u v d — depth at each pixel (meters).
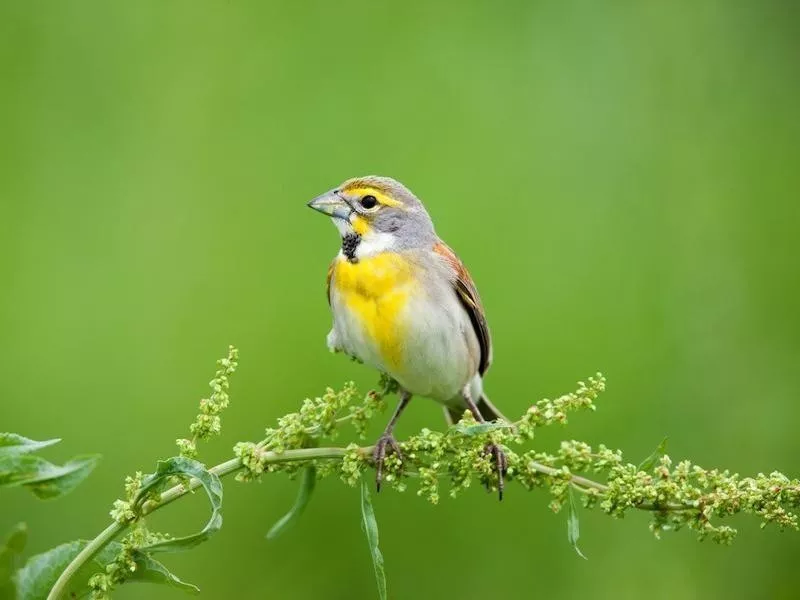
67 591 5.71
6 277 12.80
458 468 6.82
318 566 11.36
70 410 12.12
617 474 6.40
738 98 14.30
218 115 13.57
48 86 13.70
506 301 12.39
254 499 11.41
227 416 12.04
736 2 14.69
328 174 13.21
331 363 12.24
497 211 12.89
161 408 12.09
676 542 11.71
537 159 13.30
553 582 11.52
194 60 13.80
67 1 13.95
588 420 12.01
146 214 13.17
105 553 5.79
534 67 13.84
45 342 12.51
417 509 11.47
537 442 11.84
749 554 11.70
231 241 12.95
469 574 11.44
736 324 12.96
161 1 14.05
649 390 12.32
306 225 12.96
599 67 13.95
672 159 13.80
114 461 11.80
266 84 13.70
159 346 12.48
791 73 14.48
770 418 12.57
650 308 12.75
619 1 14.35
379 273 9.00
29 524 10.88
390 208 9.21
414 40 13.89
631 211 13.29
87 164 13.44
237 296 12.66
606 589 11.49
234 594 11.23
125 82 13.78
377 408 6.90
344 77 13.68
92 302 12.73
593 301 12.58
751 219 13.65
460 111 13.50
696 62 14.27
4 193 13.16
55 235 13.06
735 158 13.93
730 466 12.31
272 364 12.27
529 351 12.22
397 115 13.46
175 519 11.26
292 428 6.64
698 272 13.17
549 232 12.87
